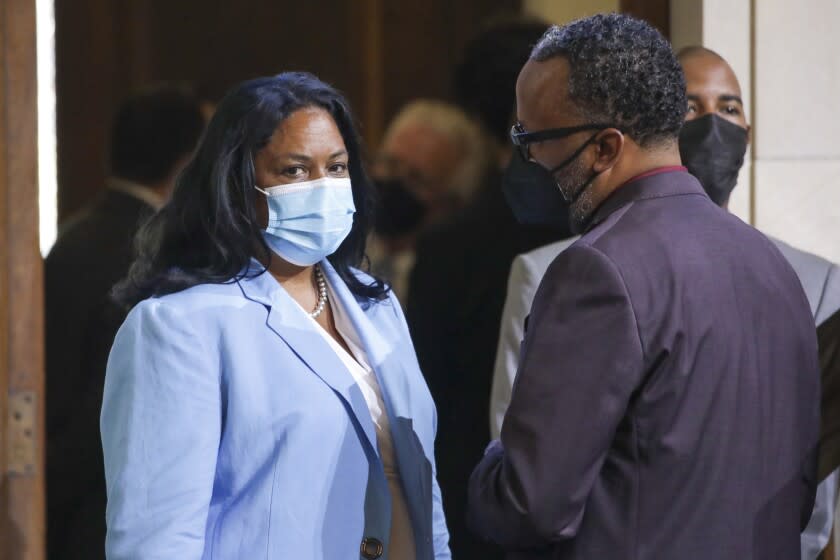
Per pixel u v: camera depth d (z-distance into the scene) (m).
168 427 7.20
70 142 20.17
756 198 12.22
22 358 11.09
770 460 7.13
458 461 12.46
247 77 20.53
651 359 6.79
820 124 12.25
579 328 6.79
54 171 20.06
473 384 12.59
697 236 7.08
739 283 7.11
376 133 20.52
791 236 12.26
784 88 12.20
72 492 12.73
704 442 6.88
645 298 6.80
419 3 20.45
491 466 7.31
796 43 12.19
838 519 11.62
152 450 7.18
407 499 7.99
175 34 20.38
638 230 7.00
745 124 10.20
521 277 10.09
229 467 7.39
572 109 7.27
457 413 12.59
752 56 12.19
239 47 20.52
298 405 7.48
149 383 7.27
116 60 20.27
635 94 7.16
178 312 7.41
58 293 13.05
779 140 12.22
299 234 7.72
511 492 6.86
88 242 13.24
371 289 8.45
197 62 20.45
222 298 7.58
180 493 7.14
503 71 14.30
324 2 20.58
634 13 12.69
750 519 7.00
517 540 6.99
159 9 20.33
